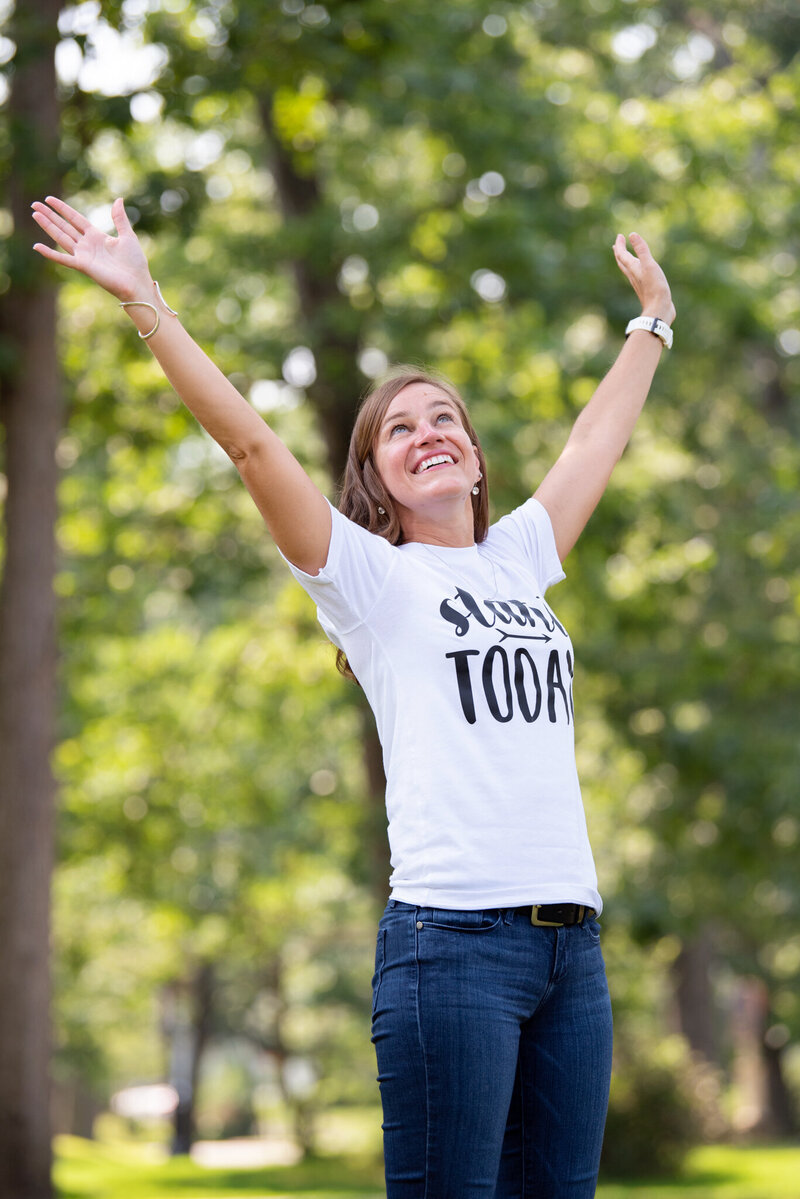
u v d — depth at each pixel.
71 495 23.69
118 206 4.09
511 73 21.25
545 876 3.90
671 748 24.11
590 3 22.55
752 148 23.02
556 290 19.66
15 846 17.03
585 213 20.12
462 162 20.44
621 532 21.12
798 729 23.73
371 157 22.33
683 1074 26.97
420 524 4.45
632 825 27.31
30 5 15.53
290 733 27.91
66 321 20.80
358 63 16.70
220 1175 29.14
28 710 17.17
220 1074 91.06
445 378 4.63
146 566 24.03
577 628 23.62
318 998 50.75
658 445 25.23
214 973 52.16
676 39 25.47
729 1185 23.42
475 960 3.81
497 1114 3.80
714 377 25.97
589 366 20.44
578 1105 4.01
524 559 4.69
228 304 21.59
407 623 4.07
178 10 17.22
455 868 3.86
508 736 3.98
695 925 25.61
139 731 27.06
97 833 27.12
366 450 4.57
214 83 16.20
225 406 3.91
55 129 16.30
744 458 25.31
